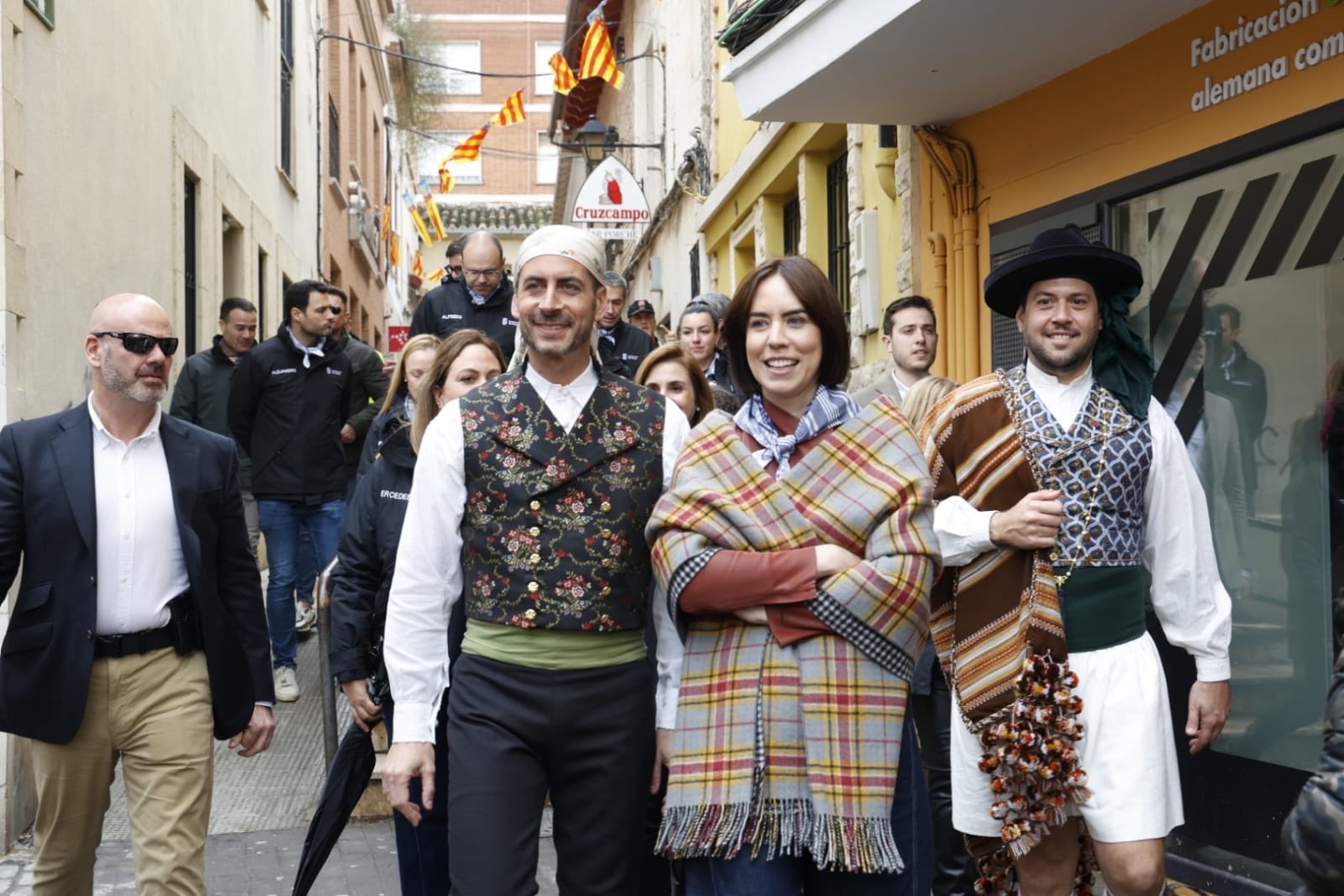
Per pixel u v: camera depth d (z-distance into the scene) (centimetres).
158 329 439
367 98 2675
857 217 925
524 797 337
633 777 344
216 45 1217
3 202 623
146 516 440
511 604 340
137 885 428
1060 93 675
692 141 1598
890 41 629
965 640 397
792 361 335
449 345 457
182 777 435
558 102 2778
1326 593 520
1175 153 589
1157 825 378
